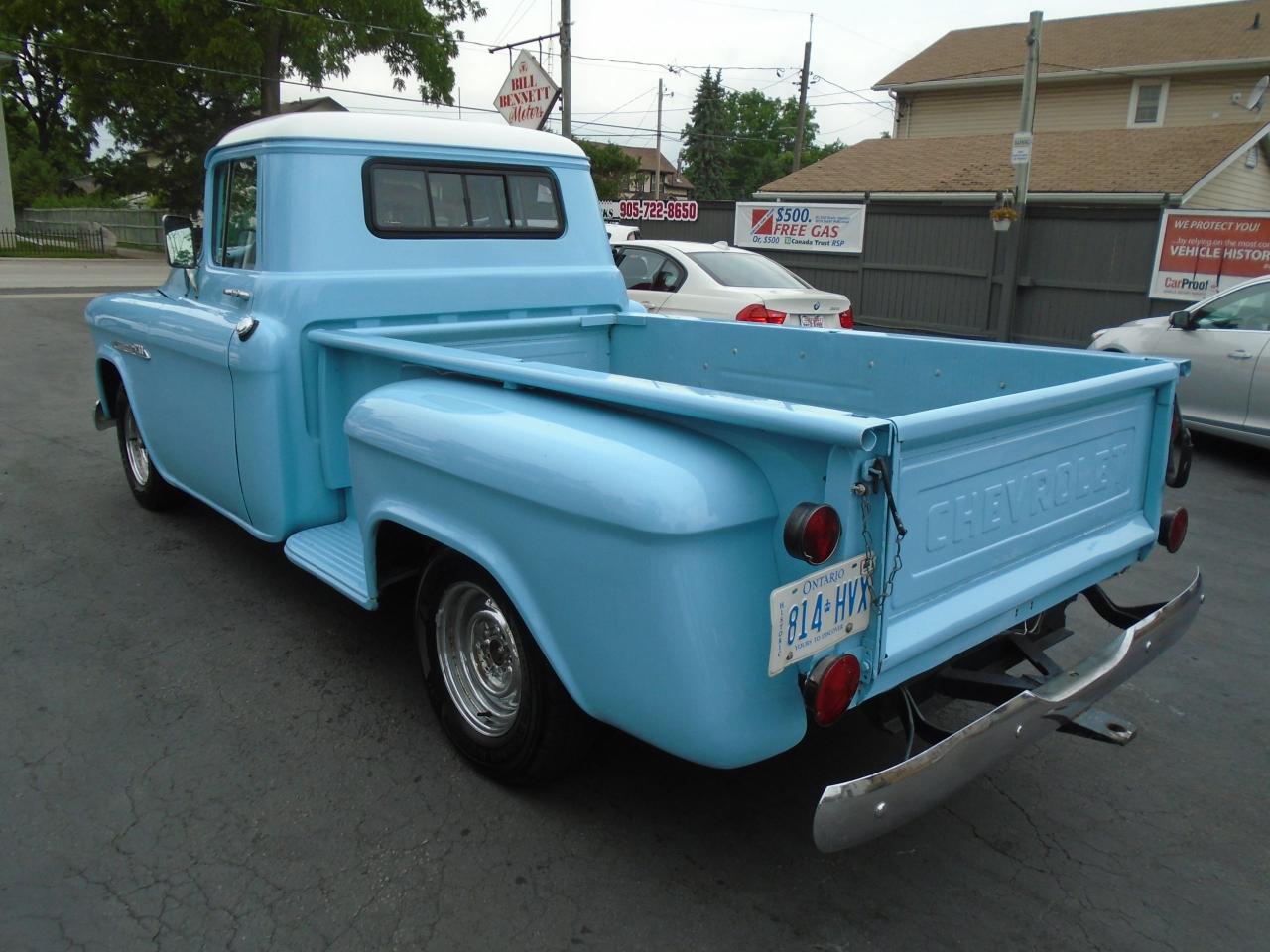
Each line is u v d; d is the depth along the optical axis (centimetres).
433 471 285
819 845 207
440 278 412
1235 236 1218
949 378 368
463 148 423
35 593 451
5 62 2478
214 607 439
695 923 253
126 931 245
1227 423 752
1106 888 271
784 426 212
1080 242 1364
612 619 235
